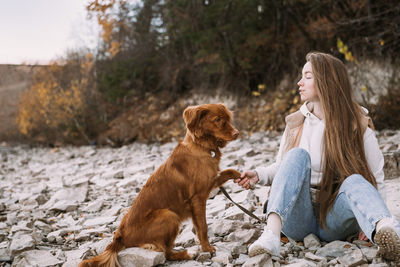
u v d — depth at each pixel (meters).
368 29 10.31
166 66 14.73
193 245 3.27
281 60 12.12
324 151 2.77
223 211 4.07
